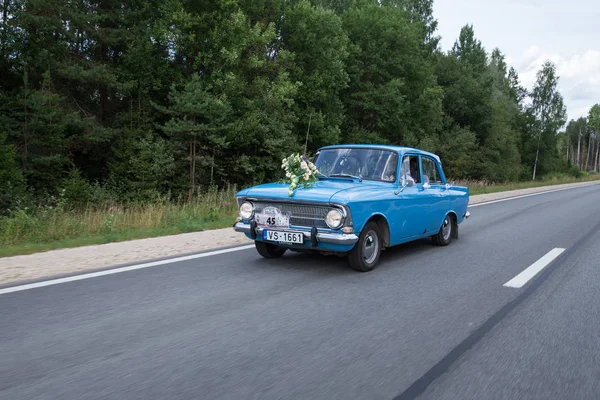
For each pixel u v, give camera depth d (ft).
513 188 112.68
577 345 11.94
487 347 11.74
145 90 80.07
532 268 21.25
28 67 69.10
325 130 97.91
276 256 22.76
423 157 25.20
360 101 113.09
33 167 67.97
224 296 15.98
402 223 22.13
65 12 68.95
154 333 12.34
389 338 12.25
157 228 33.12
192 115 76.13
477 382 9.77
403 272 20.20
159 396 8.90
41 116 66.03
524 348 11.70
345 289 17.17
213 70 81.30
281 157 82.84
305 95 97.86
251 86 86.02
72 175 68.13
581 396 9.24
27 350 11.10
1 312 13.91
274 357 10.87
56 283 17.26
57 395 8.89
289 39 99.96
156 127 76.79
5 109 68.18
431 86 133.39
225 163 83.76
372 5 120.47
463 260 23.04
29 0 67.36
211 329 12.72
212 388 9.27
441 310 14.79
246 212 20.80
